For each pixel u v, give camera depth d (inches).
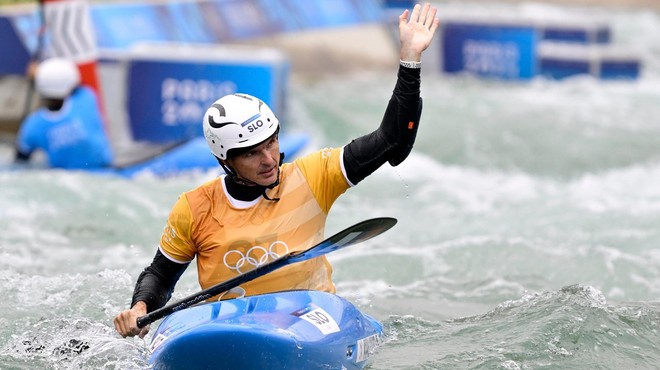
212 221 627.8
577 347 685.3
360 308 840.9
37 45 1738.4
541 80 2623.0
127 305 823.7
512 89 2471.7
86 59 1643.7
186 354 570.6
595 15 3725.4
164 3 2064.5
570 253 1018.7
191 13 2095.2
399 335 729.0
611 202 1337.4
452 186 1542.8
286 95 1819.6
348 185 634.8
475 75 2568.9
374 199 1405.0
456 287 919.0
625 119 2167.8
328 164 634.2
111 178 1433.3
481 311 832.3
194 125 1717.5
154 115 1718.8
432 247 1051.3
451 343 704.4
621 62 2659.9
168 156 1518.2
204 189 634.2
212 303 616.4
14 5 1983.3
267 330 563.5
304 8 2299.5
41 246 1064.8
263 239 623.5
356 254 1026.1
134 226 1176.2
